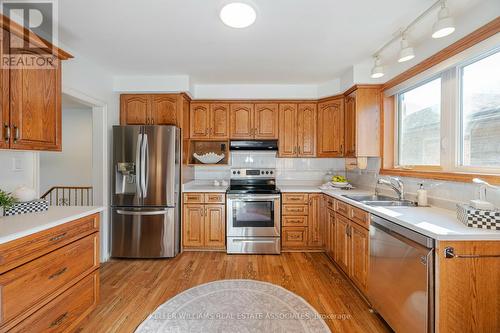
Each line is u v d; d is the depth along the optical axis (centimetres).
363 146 291
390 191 272
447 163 206
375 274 192
